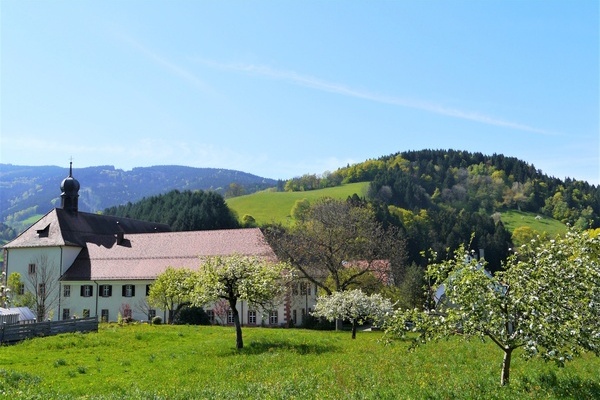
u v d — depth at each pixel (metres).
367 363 25.06
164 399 17.97
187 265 71.38
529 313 16.91
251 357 28.38
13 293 67.25
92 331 43.22
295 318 66.25
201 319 60.53
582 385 17.92
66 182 80.75
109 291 71.62
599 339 17.00
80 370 25.58
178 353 30.86
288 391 18.61
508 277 17.92
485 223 115.44
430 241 106.75
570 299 17.31
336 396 17.39
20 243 76.88
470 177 165.50
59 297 73.56
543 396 16.55
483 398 16.39
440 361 25.31
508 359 18.27
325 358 27.53
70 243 75.38
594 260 18.52
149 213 125.88
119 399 17.86
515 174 170.25
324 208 63.75
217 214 120.56
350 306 42.06
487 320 17.44
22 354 31.09
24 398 17.56
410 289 65.62
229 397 17.97
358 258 60.84
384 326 19.78
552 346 16.67
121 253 75.81
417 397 16.88
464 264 18.23
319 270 62.34
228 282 33.66
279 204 147.50
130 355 30.56
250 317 64.25
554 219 146.88
